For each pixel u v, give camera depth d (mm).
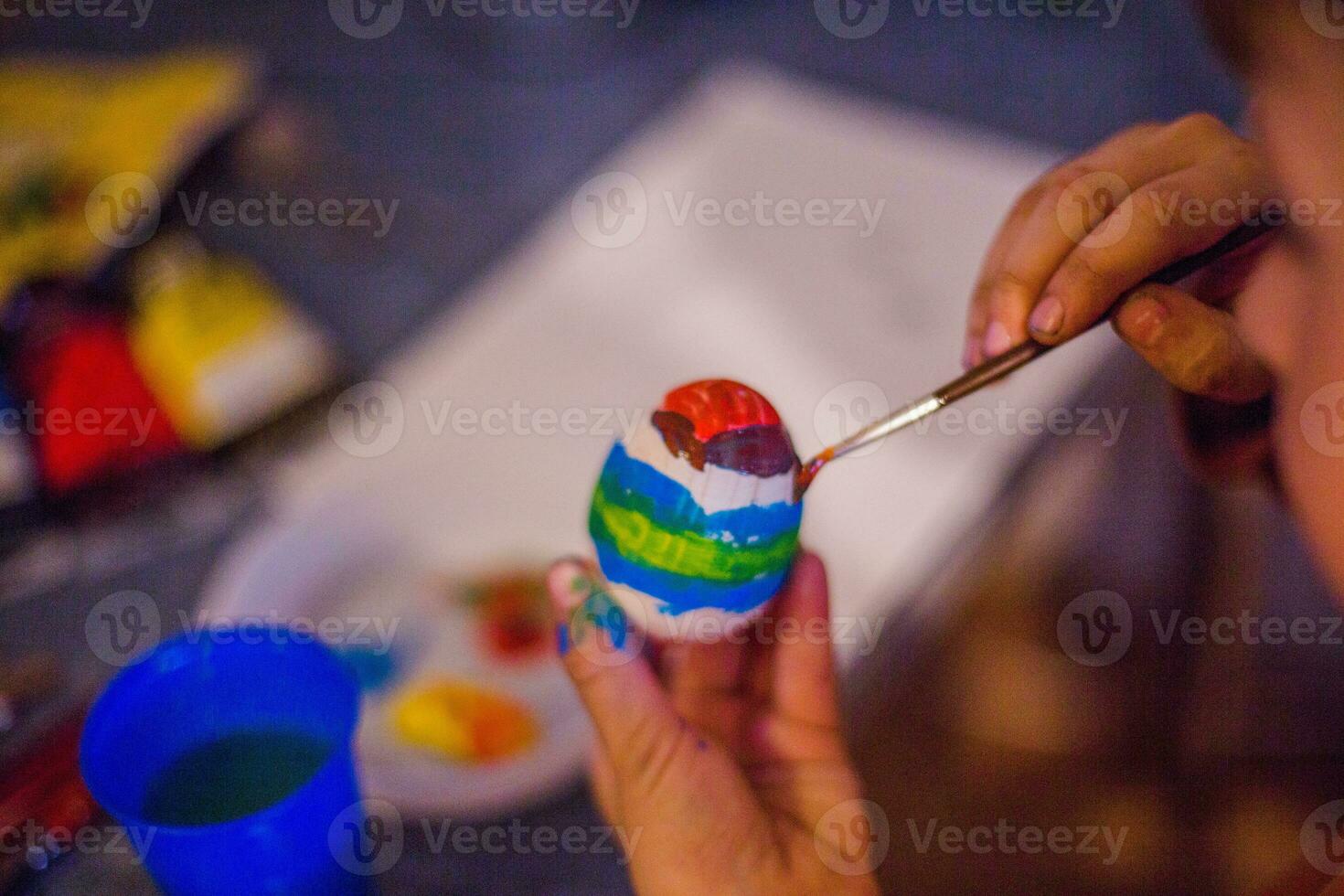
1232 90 648
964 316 526
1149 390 678
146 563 454
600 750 381
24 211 506
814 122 634
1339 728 668
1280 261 363
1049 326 347
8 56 652
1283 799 643
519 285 538
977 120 635
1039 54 693
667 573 367
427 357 512
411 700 428
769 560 369
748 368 510
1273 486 412
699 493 363
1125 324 348
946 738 691
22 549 451
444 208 574
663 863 353
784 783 382
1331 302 342
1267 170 346
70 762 390
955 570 469
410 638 446
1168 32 710
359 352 514
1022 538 687
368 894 381
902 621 450
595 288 537
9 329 458
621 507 369
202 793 359
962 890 615
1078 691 694
